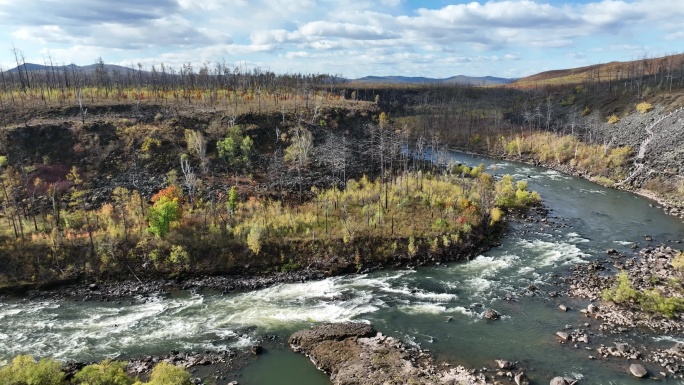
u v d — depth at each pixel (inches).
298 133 4534.9
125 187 3420.3
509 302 2281.0
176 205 2795.3
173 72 7559.1
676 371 1676.9
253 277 2561.5
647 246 3014.3
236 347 1910.7
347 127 5206.7
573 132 6294.3
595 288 2396.7
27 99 4525.1
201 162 3833.7
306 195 3563.0
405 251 2797.7
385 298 2335.1
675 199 3996.1
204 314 2186.3
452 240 2908.5
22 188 3235.7
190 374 1724.9
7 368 1456.7
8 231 2699.3
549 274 2605.8
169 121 4306.1
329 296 2359.7
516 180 4975.4
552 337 1946.4
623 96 6727.4
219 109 4776.1
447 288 2445.9
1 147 3521.2
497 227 3353.8
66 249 2600.9
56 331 2039.9
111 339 1974.7
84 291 2416.3
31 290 2406.5
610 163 5029.5
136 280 2511.1
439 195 3513.8
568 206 3991.1
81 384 1402.6
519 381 1631.4
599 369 1710.1
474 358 1800.0
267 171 3924.7
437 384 1609.3
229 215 2960.1
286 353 1871.3
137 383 1428.4
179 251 2598.4
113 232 2701.8
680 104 5447.8
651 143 4970.5
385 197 3388.3
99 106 4500.5
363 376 1669.5
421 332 2000.5
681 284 2358.5
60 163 3587.6
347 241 2775.6
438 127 7800.2
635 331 1966.0
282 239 2770.7
